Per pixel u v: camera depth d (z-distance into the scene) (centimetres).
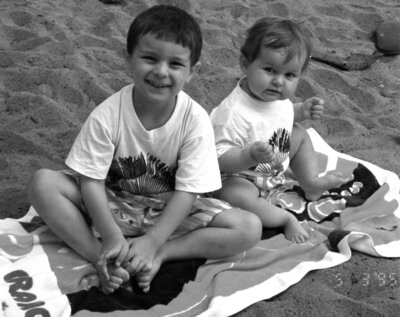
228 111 169
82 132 151
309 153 186
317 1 312
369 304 148
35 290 143
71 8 285
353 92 247
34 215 167
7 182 184
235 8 298
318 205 185
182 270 153
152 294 147
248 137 169
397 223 178
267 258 158
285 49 163
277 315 145
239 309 143
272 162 172
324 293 151
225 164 166
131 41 146
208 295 147
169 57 143
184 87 234
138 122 149
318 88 244
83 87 231
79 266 150
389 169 204
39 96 222
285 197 187
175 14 146
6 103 220
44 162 193
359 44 281
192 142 152
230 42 271
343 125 225
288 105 176
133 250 145
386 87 254
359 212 182
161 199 159
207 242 155
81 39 259
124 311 140
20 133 206
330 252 162
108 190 159
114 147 151
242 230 155
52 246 155
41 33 261
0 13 272
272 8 301
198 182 152
